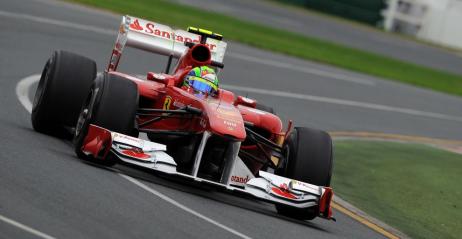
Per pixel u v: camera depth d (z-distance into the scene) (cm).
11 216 2591
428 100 9619
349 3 17275
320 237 3359
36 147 3609
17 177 3019
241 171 3522
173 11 11219
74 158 3547
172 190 3438
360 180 5019
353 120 7225
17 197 2788
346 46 12888
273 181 3481
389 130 7238
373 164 5544
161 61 7462
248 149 3866
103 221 2758
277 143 3859
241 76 7725
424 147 6712
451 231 4291
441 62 14312
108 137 3391
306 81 8538
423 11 17850
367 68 10956
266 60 9138
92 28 8144
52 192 2938
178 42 4403
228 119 3450
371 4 17312
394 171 5450
